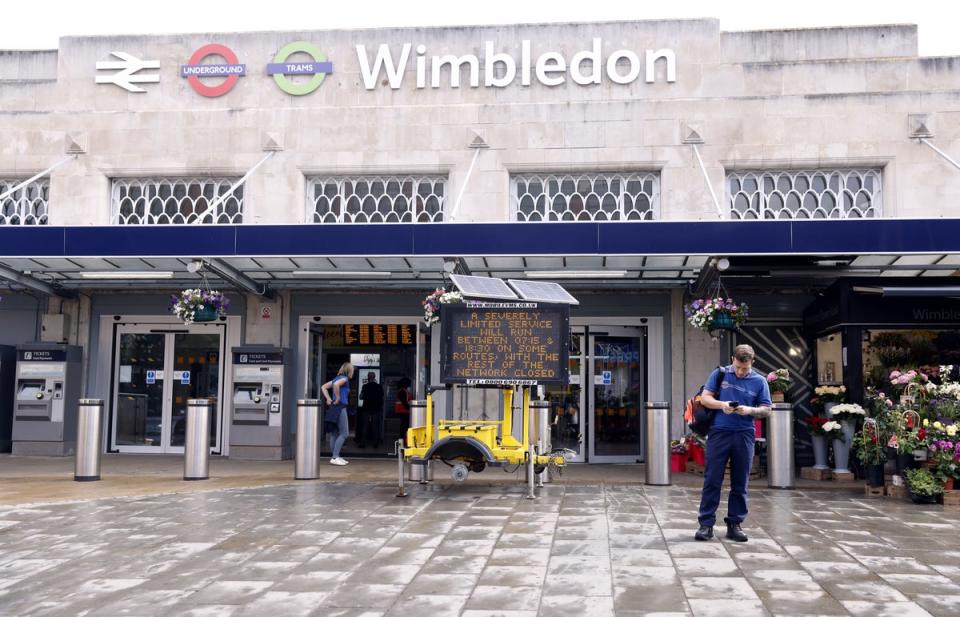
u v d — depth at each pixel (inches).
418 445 386.9
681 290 536.1
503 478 434.0
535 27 552.4
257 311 564.1
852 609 199.9
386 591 215.9
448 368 372.5
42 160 569.3
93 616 197.0
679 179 529.0
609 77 543.8
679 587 219.0
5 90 579.8
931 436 370.9
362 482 421.4
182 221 569.3
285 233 434.3
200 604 205.6
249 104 566.3
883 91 523.5
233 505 347.3
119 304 571.8
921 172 514.0
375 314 560.7
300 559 250.8
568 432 543.2
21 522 309.6
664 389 534.6
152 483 417.7
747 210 533.0
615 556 253.8
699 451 466.9
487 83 549.6
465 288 366.3
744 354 274.2
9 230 444.5
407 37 561.3
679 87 538.9
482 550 261.9
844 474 446.9
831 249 404.5
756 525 307.3
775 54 542.6
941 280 453.4
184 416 570.6
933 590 216.8
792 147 522.3
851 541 278.4
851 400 447.5
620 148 534.0
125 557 254.1
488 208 539.2
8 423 568.1
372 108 552.1
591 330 546.3
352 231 431.2
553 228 422.0
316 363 577.6
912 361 456.1
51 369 551.2
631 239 417.4
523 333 372.5
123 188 575.5
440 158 545.3
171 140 562.6
